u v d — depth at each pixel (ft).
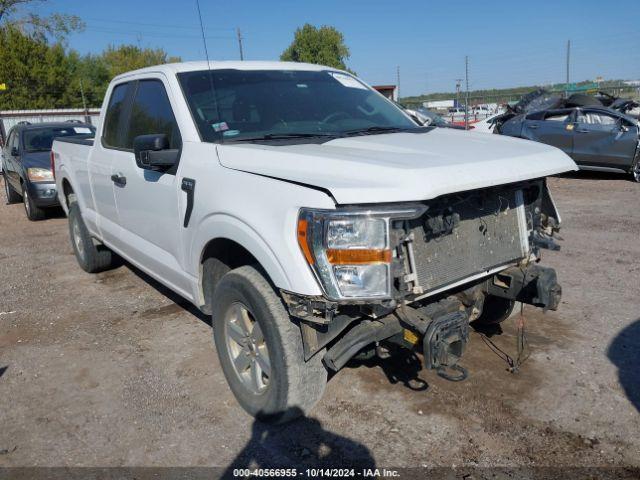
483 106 94.68
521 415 10.52
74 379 12.53
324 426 10.40
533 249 11.57
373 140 10.90
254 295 9.69
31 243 26.40
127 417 10.94
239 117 12.04
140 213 13.85
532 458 9.35
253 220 9.36
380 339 9.05
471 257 10.14
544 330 14.16
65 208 21.27
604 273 18.60
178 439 10.20
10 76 155.12
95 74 200.75
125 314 16.31
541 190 11.50
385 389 11.51
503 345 13.34
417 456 9.50
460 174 8.77
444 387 11.51
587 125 40.98
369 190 8.23
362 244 8.25
